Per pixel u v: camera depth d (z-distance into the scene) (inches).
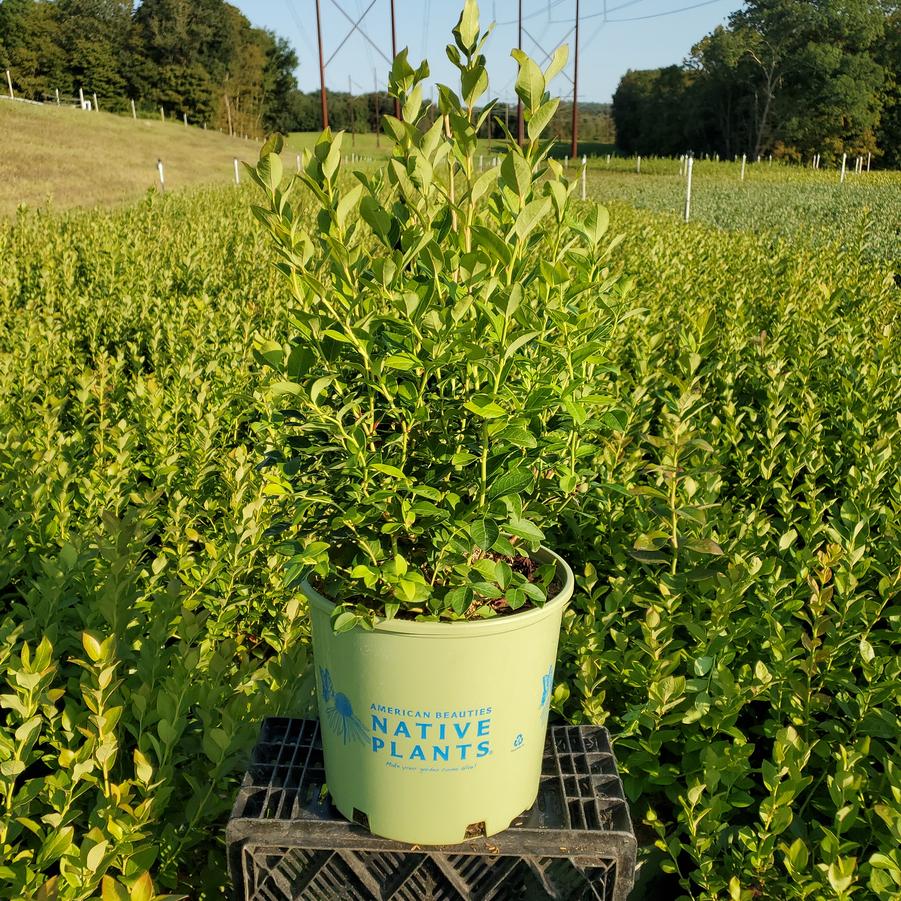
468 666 72.4
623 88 3326.8
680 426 118.3
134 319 307.9
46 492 150.2
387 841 78.1
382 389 74.2
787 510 159.5
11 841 86.1
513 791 79.0
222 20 3147.1
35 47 2940.5
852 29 2556.6
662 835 99.2
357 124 3708.2
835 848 84.0
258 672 123.8
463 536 75.7
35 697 85.1
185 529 153.8
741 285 331.6
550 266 75.8
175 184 1318.9
